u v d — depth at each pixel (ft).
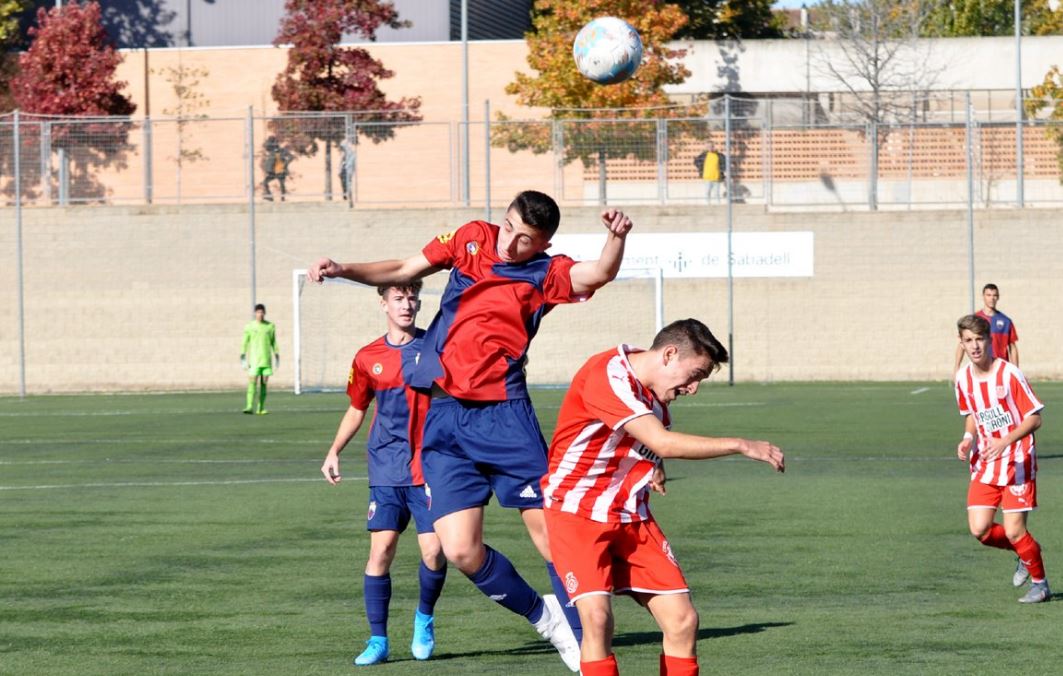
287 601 48.19
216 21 244.42
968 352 48.75
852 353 192.03
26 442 114.32
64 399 176.96
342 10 207.92
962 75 240.94
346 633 43.06
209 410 150.51
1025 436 47.42
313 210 193.36
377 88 210.59
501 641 42.14
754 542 60.64
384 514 39.63
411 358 40.57
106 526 66.90
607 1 214.07
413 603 48.52
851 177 196.13
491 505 74.13
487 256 36.27
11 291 194.29
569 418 29.94
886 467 91.81
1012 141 198.29
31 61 213.87
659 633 43.04
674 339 29.37
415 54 232.73
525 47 232.73
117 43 245.45
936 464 93.35
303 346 191.83
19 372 193.88
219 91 234.58
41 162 196.34
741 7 291.38
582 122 190.39
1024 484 47.55
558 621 36.88
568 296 35.70
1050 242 190.19
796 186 196.44
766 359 192.54
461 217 193.36
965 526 65.21
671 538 61.87
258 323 143.95
